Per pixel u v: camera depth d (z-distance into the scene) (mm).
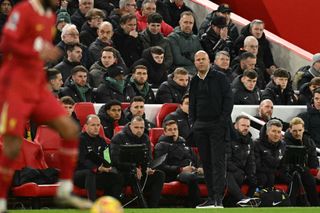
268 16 71500
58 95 50000
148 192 46312
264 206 46719
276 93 55875
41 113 25859
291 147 47938
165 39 59750
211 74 44062
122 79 51906
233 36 65312
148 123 49812
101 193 45438
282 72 55812
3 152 25516
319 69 59812
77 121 47469
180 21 60781
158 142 48312
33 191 44344
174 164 48031
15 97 25125
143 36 59375
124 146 44219
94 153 44156
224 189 44469
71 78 51281
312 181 48750
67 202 26188
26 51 25109
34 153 44844
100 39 56750
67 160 26344
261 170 49438
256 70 59719
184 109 50000
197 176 47312
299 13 70125
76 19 61094
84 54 55625
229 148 47719
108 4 66000
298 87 60719
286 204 46938
